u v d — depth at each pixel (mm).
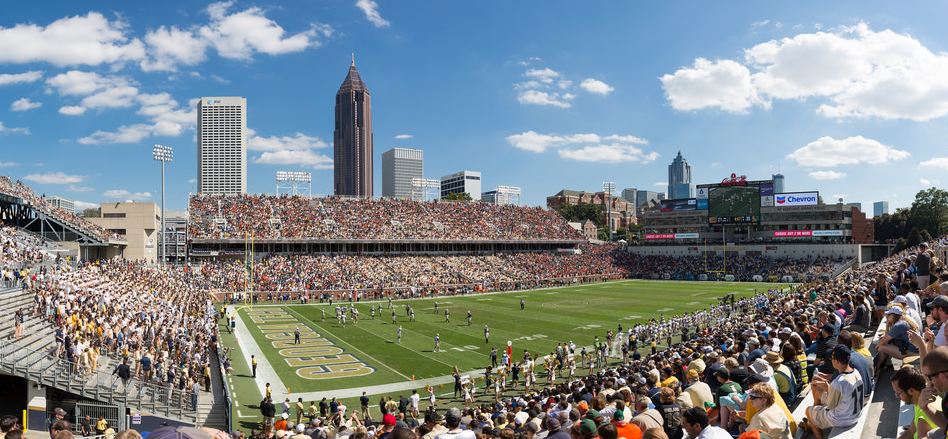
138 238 92375
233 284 82000
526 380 37125
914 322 11125
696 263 123125
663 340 51250
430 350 48000
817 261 111375
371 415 31188
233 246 98062
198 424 28266
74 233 72375
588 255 132000
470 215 127375
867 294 21688
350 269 96188
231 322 57500
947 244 41344
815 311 21812
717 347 21938
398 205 121875
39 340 28766
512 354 46656
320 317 65938
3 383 25891
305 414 31266
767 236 122375
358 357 45281
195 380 32938
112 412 26141
